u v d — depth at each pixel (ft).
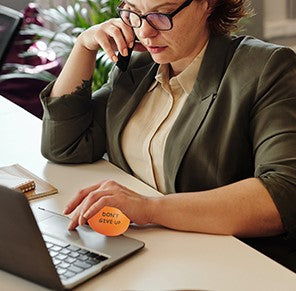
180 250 4.37
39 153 6.31
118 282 4.02
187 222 4.58
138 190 5.49
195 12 5.16
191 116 5.33
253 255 4.30
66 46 10.62
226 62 5.34
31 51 11.32
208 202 4.64
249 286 3.95
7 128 6.89
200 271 4.12
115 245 4.35
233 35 5.72
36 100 11.09
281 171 4.74
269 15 12.05
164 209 4.62
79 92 6.06
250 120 5.14
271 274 4.08
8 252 3.98
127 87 5.97
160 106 5.69
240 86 5.14
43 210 4.94
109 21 5.91
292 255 5.12
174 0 5.02
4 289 3.98
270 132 4.95
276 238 5.10
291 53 5.20
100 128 6.23
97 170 5.96
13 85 11.00
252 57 5.20
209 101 5.26
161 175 5.61
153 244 4.45
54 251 4.26
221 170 5.21
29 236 3.74
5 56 8.45
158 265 4.20
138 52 6.06
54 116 6.01
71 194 5.40
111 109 5.98
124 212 4.57
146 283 4.00
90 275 4.01
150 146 5.61
